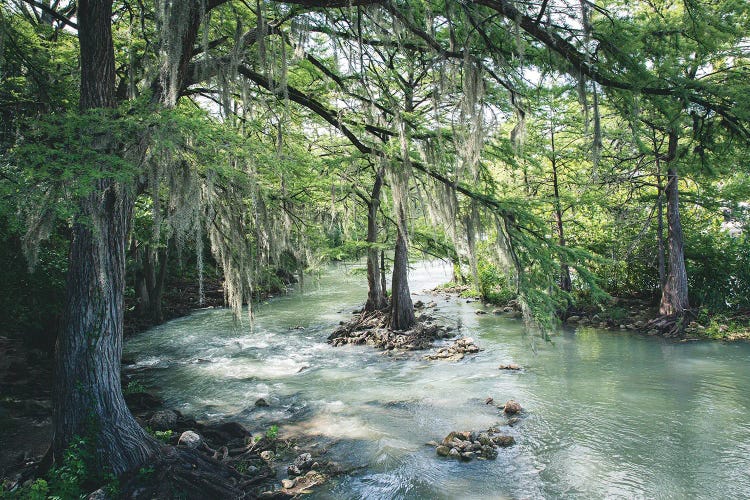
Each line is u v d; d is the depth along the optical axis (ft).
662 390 34.01
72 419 18.95
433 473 23.68
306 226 43.68
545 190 66.54
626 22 18.31
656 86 18.20
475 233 31.81
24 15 30.58
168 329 62.75
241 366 45.50
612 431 27.76
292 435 28.63
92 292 19.21
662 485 22.07
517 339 51.52
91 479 18.43
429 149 30.32
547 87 37.58
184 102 32.94
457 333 55.67
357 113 32.94
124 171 15.79
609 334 51.78
